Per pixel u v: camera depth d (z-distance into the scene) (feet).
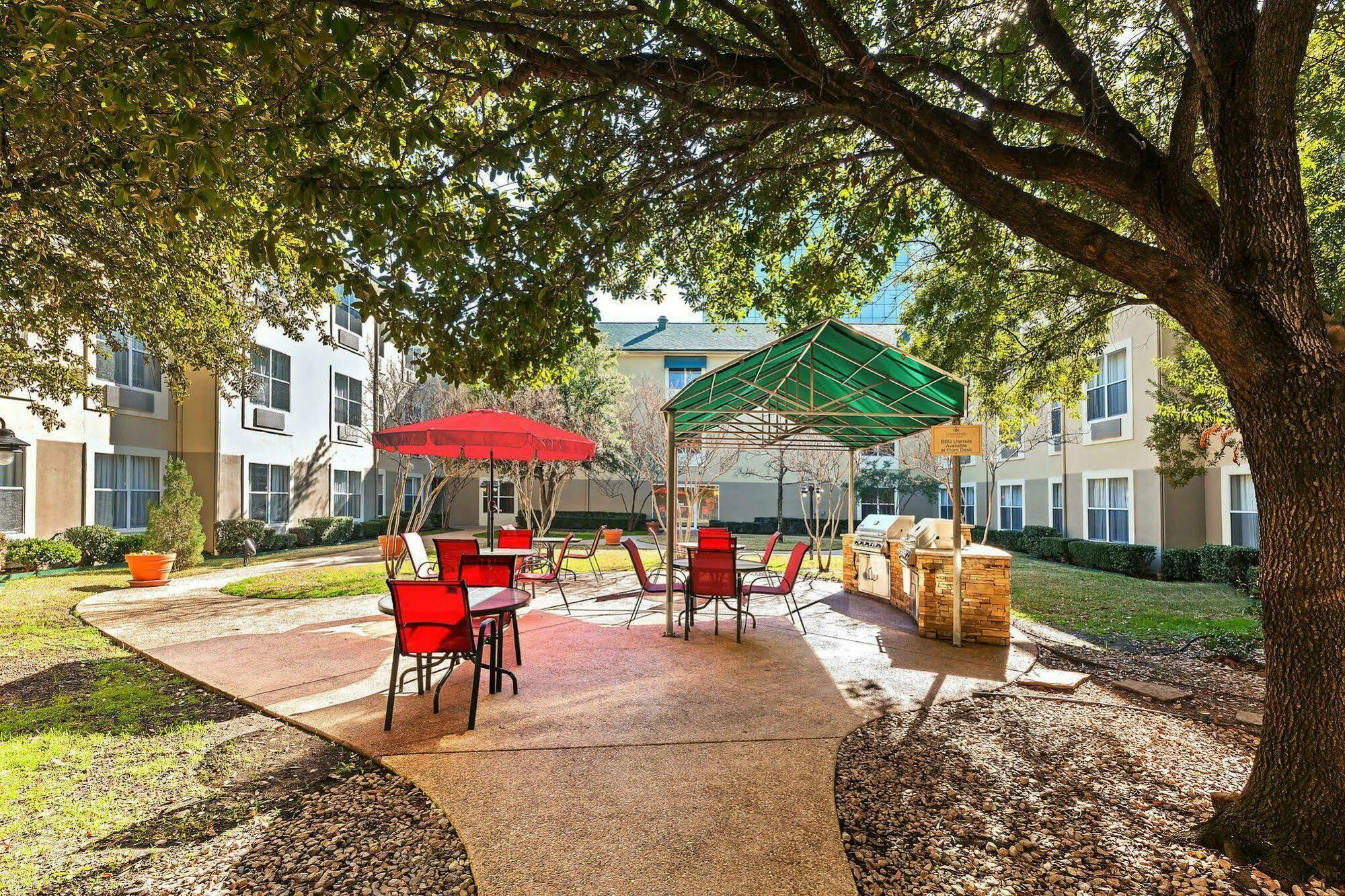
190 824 10.41
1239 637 23.95
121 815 10.70
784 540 73.72
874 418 27.71
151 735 14.11
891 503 86.48
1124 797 11.35
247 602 30.04
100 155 14.01
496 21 10.87
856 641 22.80
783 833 9.83
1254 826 9.44
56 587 33.71
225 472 50.06
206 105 11.36
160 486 47.21
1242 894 8.52
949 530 24.70
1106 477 48.03
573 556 39.81
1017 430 38.14
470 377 13.51
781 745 13.29
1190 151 10.66
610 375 71.72
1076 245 10.48
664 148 14.51
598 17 10.47
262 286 30.86
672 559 23.57
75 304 21.03
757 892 8.40
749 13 15.06
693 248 23.56
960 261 25.25
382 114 10.80
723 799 10.93
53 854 9.55
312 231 11.00
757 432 32.17
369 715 15.01
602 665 19.33
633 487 82.84
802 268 24.06
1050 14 13.03
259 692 16.65
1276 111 9.12
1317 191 20.38
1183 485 33.96
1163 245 10.93
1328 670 9.03
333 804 11.00
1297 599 9.24
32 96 10.01
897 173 18.94
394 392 63.67
